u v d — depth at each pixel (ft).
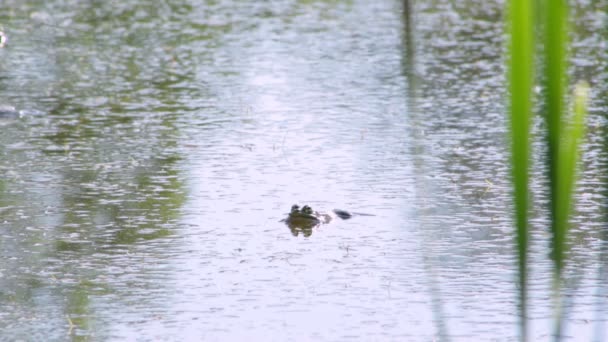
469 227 101.65
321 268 91.04
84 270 90.58
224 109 159.53
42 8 270.46
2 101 162.40
